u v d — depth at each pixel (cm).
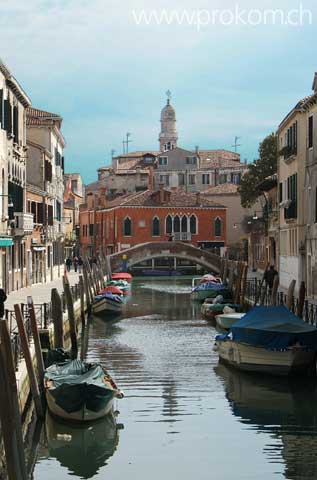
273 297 2989
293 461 1473
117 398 1916
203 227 7969
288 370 2186
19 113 4028
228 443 1592
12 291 3938
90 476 1415
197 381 2177
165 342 2969
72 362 1964
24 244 4297
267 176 5603
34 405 1766
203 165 9694
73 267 7650
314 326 2231
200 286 4794
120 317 3919
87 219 9250
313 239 3419
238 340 2255
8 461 1191
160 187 7950
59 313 2420
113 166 10538
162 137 11756
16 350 1869
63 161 6297
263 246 5647
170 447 1563
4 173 3538
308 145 3512
